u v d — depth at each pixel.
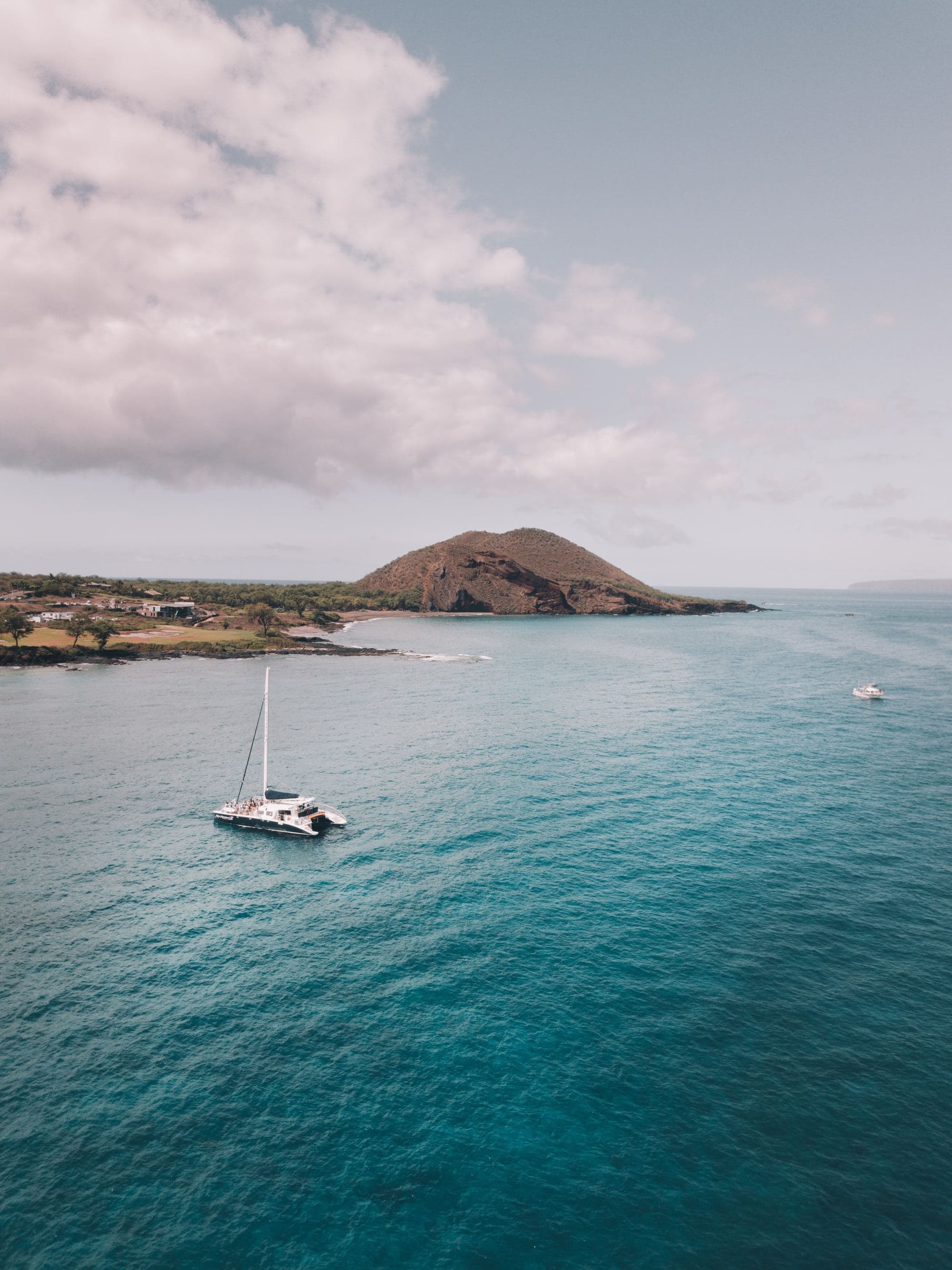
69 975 41.06
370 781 79.75
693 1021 36.09
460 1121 30.05
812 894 50.16
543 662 199.38
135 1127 29.88
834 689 147.00
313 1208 26.25
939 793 73.12
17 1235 25.12
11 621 182.38
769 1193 26.42
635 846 59.34
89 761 89.19
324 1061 33.66
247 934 45.81
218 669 179.00
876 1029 35.38
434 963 41.94
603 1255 24.28
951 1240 24.53
